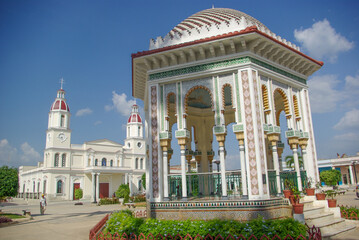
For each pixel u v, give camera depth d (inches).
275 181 401.4
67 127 2111.2
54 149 1998.0
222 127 396.2
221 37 382.9
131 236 315.6
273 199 361.4
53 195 1943.9
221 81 407.5
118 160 2267.5
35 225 563.2
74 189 2043.6
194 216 374.9
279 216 360.5
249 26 401.7
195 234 296.8
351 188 1712.6
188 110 604.7
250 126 374.6
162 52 417.1
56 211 995.9
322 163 2105.1
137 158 2395.4
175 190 446.0
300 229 281.1
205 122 625.9
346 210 443.5
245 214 353.1
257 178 359.9
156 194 408.8
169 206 390.0
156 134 426.0
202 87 417.1
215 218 338.3
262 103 398.0
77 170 2066.9
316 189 454.0
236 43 396.2
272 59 431.2
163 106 432.8
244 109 381.7
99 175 2130.9
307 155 473.7
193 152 594.9
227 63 400.5
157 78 437.7
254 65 393.7
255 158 365.1
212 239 285.6
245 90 385.1
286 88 466.0
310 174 468.4
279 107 554.9
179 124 420.2
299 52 448.8
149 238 303.4
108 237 317.1
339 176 1545.3
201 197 439.8
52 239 392.8
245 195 368.8
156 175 414.6
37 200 2005.4
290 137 452.1
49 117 2135.8
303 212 374.3
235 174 419.5
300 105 489.4
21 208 1224.2
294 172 445.1
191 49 406.6
